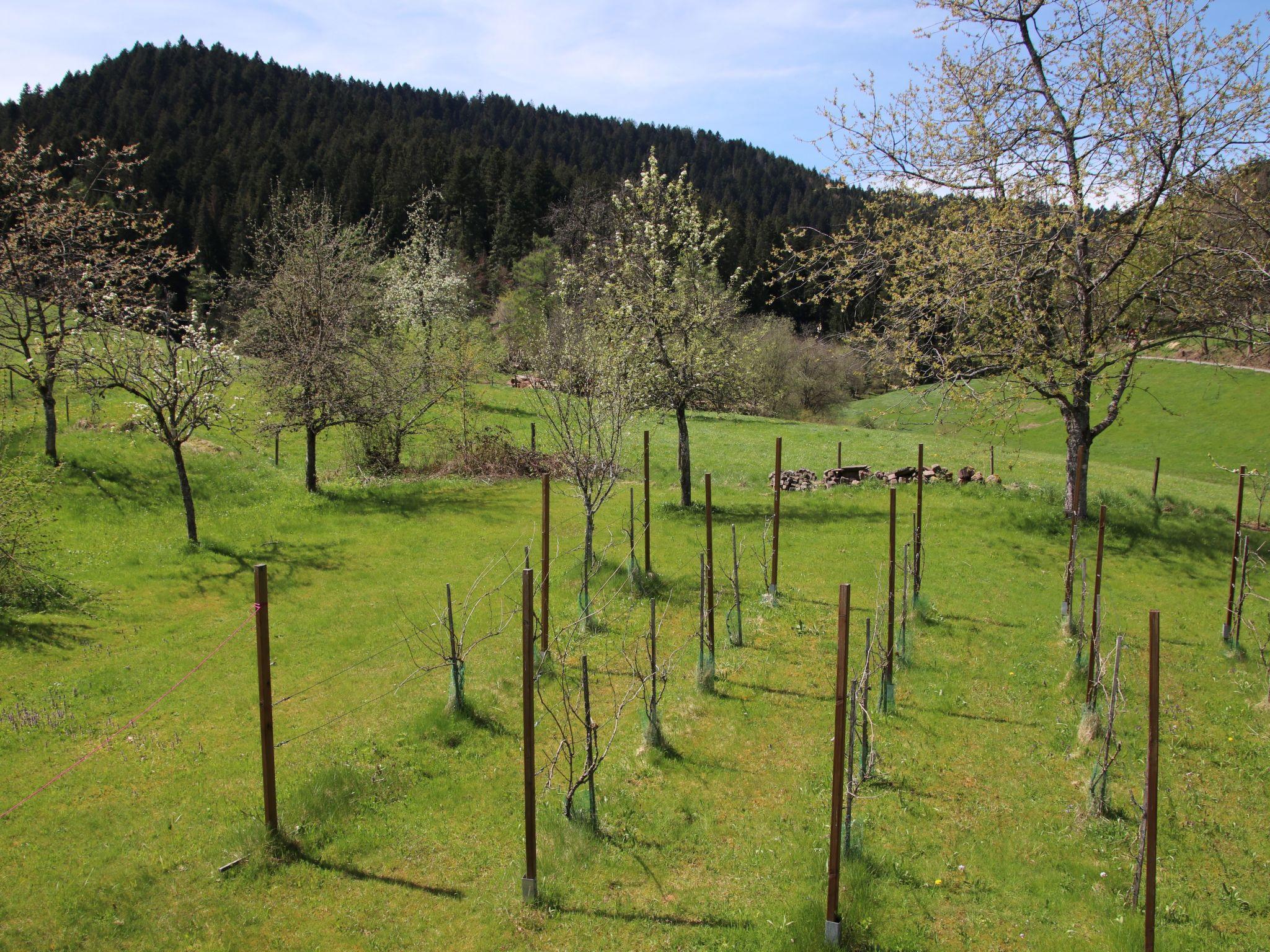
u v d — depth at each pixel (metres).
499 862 8.55
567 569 18.50
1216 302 18.97
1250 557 18.02
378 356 26.53
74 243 25.17
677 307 23.64
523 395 45.31
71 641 13.72
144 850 8.43
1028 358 19.66
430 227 50.41
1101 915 7.94
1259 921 7.91
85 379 20.98
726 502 24.98
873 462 35.78
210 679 12.78
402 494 25.45
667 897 8.09
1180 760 10.98
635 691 12.51
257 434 25.47
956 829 9.31
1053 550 20.45
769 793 9.99
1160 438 51.72
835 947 7.32
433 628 15.12
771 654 14.13
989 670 13.67
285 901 7.84
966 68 20.56
